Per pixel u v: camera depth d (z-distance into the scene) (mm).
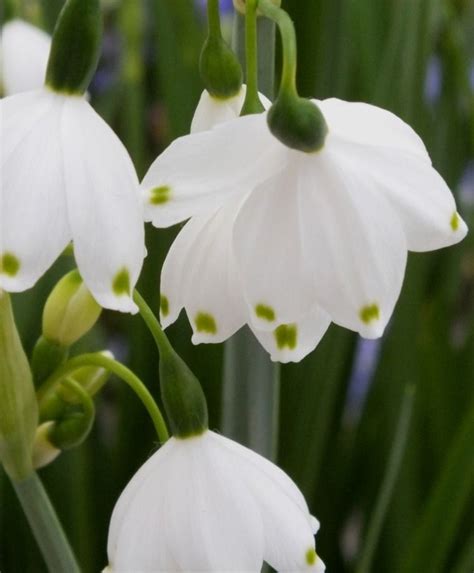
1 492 295
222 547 196
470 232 336
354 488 325
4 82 301
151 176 186
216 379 302
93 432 315
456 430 314
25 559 311
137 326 306
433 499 268
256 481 199
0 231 182
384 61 302
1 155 185
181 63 311
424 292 326
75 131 187
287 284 188
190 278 195
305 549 197
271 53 215
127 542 197
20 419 209
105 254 183
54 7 323
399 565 305
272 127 186
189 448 201
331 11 293
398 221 188
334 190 187
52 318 213
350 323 188
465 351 321
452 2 376
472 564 271
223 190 186
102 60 441
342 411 323
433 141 328
